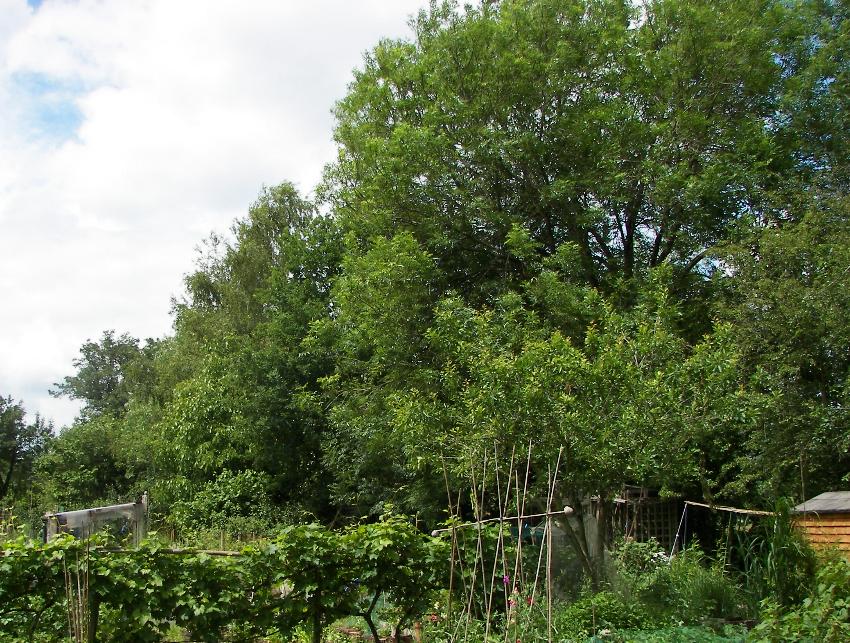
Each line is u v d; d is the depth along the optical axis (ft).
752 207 52.90
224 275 97.55
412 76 60.54
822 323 37.96
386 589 27.25
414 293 53.98
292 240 84.48
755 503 44.24
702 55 54.44
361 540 26.48
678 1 56.08
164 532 67.77
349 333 59.41
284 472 70.90
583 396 32.94
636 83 56.24
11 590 22.68
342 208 69.97
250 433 69.87
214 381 76.64
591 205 56.59
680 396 34.14
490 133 54.85
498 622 26.99
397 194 57.93
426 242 58.13
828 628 21.45
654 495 52.01
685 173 52.37
